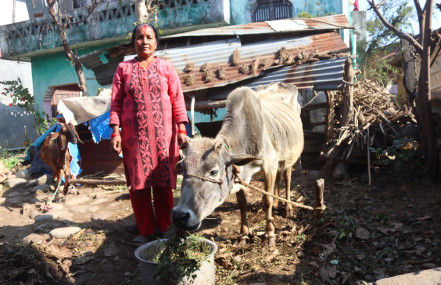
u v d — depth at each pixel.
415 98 5.38
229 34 7.07
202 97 6.70
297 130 4.63
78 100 6.36
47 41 12.48
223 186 3.14
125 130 3.72
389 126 6.15
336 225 4.14
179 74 6.70
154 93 3.65
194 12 10.80
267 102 4.70
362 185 5.62
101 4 11.66
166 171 3.71
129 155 3.75
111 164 7.58
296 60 6.34
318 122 7.38
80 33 12.02
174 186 3.81
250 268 3.51
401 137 5.80
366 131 6.13
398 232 3.94
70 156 6.33
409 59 5.49
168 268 2.83
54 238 4.23
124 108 3.72
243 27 7.33
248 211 5.01
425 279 2.80
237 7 10.95
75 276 3.53
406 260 3.47
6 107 14.85
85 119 6.46
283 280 3.28
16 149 14.44
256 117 3.66
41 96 13.42
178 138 3.77
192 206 2.82
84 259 3.77
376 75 12.77
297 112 5.15
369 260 3.52
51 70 13.16
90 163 7.74
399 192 5.14
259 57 6.66
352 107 6.22
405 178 5.59
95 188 6.74
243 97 3.64
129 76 3.66
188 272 2.86
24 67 15.78
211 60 6.85
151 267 2.93
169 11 11.03
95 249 4.01
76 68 9.52
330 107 6.54
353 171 6.14
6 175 8.09
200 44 7.31
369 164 5.63
